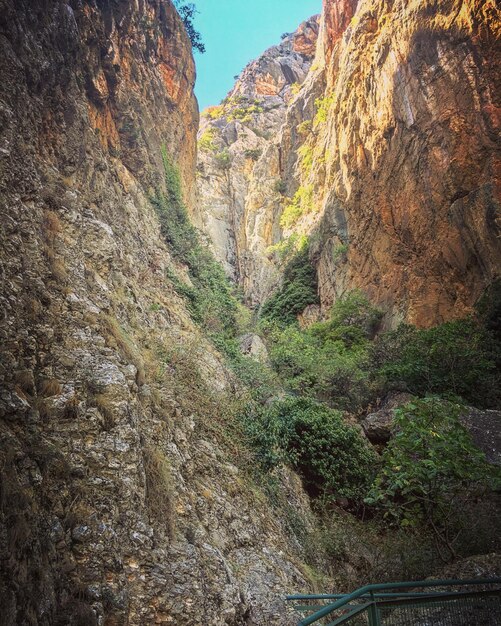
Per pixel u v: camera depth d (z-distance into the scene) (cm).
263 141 6391
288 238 4203
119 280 1131
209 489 868
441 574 834
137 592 533
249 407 1259
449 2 2612
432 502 890
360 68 3334
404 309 2502
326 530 1089
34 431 554
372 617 483
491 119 2336
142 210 1755
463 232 2306
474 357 1786
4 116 895
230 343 1822
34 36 1121
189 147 2766
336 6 4762
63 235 968
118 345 851
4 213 770
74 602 447
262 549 863
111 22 1664
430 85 2620
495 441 1395
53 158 1148
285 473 1264
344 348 2492
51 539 476
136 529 586
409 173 2683
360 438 1408
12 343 622
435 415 856
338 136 3609
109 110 1711
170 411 952
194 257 2011
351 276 3050
